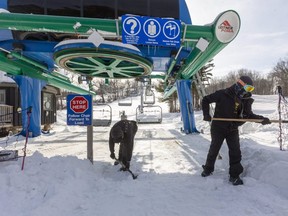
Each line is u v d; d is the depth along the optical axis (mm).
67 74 13828
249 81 3832
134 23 5035
